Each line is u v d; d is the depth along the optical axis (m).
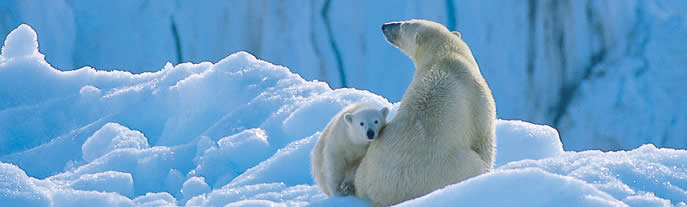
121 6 31.81
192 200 7.65
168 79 11.02
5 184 6.77
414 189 6.41
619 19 33.28
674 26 33.16
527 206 5.07
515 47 32.81
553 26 32.97
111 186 8.31
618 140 32.25
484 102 6.85
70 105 10.77
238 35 32.44
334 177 6.92
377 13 32.66
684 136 32.12
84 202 7.09
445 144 6.46
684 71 32.62
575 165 6.79
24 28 11.63
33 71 11.15
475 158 6.66
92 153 9.63
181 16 32.06
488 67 32.78
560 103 33.12
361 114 6.66
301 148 8.56
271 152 9.23
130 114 10.59
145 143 9.76
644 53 32.88
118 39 31.61
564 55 33.09
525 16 32.78
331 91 10.20
